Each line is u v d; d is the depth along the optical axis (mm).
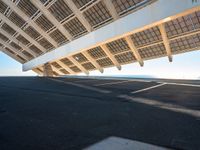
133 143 2938
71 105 5848
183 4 17578
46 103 6168
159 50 30188
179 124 3869
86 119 4281
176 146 2828
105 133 3375
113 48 33781
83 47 30438
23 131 3480
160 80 14727
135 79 16328
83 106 5703
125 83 12922
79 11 26906
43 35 35062
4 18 35188
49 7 28875
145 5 21688
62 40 35656
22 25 36219
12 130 3531
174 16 18766
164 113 4805
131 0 22625
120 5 24109
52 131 3488
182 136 3215
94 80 16141
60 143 2951
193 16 22047
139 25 21969
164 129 3576
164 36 25828
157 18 19984
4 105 5816
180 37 25438
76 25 30500
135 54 32188
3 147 2805
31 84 12734
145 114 4715
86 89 9898
